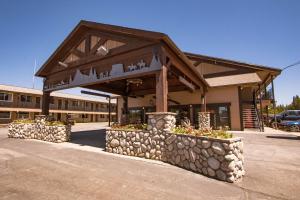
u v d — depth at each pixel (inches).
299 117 677.3
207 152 180.1
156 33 249.9
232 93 591.2
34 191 143.4
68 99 1387.8
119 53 303.3
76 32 358.9
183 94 660.1
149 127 249.6
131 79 452.1
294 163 220.4
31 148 315.9
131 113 772.6
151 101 725.9
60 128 383.6
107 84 523.5
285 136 452.8
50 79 427.2
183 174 183.3
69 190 145.4
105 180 166.4
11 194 138.3
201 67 696.4
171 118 241.4
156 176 177.3
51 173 184.4
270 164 216.1
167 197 134.6
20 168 200.5
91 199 130.7
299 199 132.6
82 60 358.3
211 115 609.6
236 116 579.2
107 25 303.7
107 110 1761.8
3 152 282.5
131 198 132.6
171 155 223.1
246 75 606.2
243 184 158.2
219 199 132.3
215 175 171.5
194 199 132.0
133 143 262.1
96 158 245.8
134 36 285.7
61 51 389.7
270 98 732.0
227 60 645.9
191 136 198.2
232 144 165.5
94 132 643.5
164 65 257.8
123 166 209.3
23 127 455.5
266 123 844.6
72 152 283.7
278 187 152.5
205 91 568.4
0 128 896.3
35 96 1192.8
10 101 1046.4
